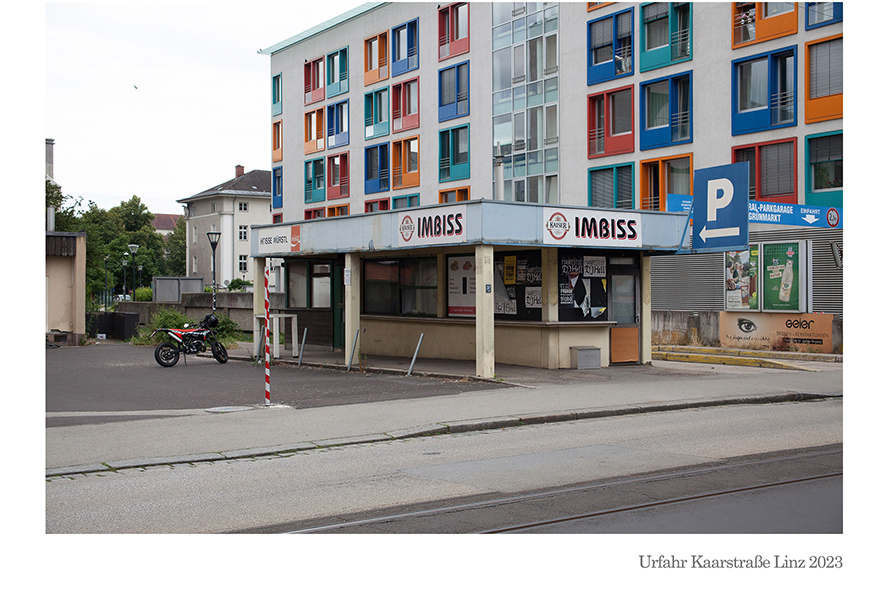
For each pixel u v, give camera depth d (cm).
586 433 1094
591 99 3528
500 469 853
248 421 1173
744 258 2667
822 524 638
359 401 1362
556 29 3675
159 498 740
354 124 4969
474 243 1582
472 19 4150
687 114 3144
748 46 2911
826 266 2444
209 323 2198
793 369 2012
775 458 898
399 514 674
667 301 3036
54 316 2945
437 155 4369
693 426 1150
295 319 2195
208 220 8950
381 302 2270
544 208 1648
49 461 902
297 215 5500
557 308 1845
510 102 3931
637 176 3309
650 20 3278
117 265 9025
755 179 2900
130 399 1436
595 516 661
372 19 4816
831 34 2666
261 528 639
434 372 1731
